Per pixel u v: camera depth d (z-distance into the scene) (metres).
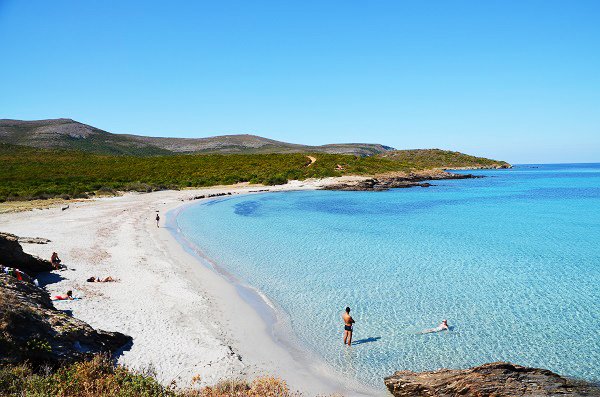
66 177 83.00
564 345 15.33
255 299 19.91
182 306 18.16
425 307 19.17
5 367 9.75
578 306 19.28
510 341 15.66
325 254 29.62
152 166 104.88
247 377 12.61
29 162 104.25
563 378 12.13
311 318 17.78
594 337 15.96
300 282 22.81
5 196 56.00
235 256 28.67
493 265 26.70
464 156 193.75
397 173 109.62
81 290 19.05
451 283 22.81
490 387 11.46
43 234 32.06
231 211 53.66
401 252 30.41
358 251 30.66
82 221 39.28
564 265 26.73
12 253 20.33
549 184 107.44
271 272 24.73
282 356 14.28
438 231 39.50
